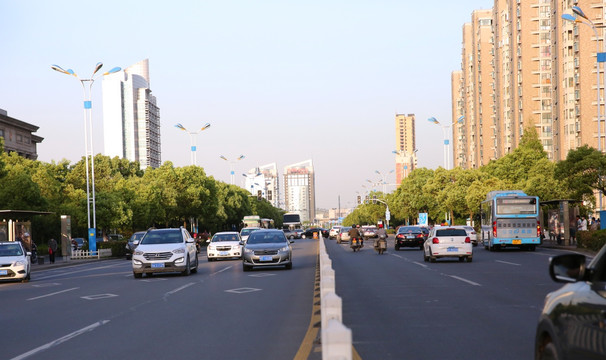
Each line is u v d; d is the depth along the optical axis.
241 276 24.39
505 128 112.75
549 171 72.44
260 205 157.50
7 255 27.44
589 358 4.10
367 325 11.27
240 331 10.97
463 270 24.59
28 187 52.03
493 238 40.16
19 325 12.62
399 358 8.33
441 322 11.48
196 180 83.56
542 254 35.97
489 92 125.69
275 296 16.73
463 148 144.62
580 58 84.94
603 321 3.94
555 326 4.66
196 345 9.70
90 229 52.91
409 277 21.80
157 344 9.88
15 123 82.31
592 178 46.38
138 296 17.75
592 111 84.31
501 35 114.56
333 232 90.25
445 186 88.88
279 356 8.68
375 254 40.84
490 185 75.50
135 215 71.25
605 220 42.44
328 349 3.52
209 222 95.06
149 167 84.38
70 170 81.44
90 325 12.23
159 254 25.08
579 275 4.57
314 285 19.80
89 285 22.80
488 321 11.48
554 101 92.19
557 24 90.12
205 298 16.66
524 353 8.52
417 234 46.44
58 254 61.19
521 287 17.53
